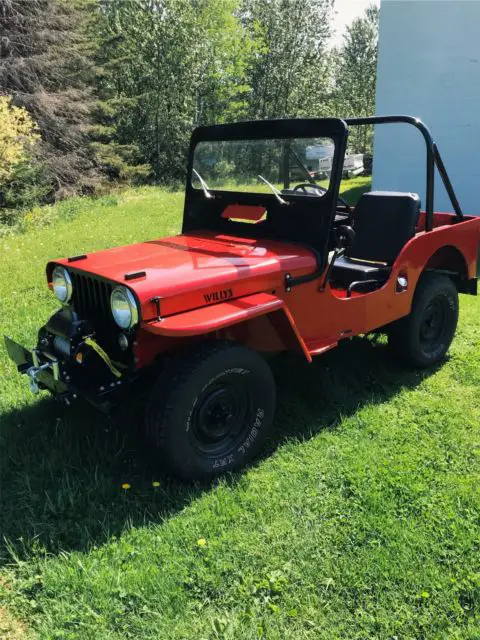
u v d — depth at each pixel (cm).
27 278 666
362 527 257
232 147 364
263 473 299
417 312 402
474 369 422
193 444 281
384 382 406
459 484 286
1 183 1321
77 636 206
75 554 242
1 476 294
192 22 2319
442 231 410
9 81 1614
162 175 2403
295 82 2822
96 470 290
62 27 1708
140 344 273
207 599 221
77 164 1766
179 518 263
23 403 361
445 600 219
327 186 324
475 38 842
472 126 874
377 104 941
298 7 2764
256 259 311
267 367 300
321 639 205
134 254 323
